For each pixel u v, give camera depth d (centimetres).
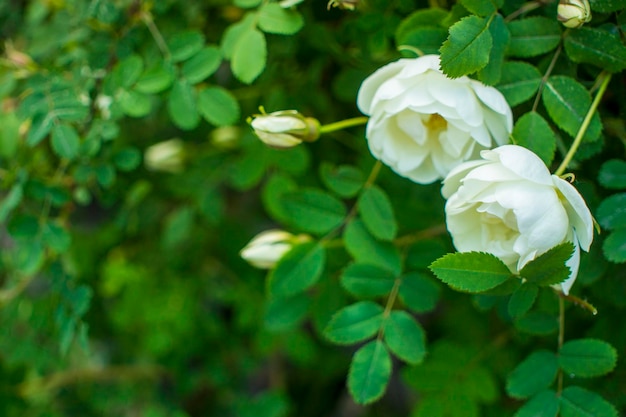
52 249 51
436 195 50
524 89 43
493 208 39
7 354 57
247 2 46
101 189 54
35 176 51
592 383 47
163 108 57
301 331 58
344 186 46
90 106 49
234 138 57
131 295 62
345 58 51
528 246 38
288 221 50
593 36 42
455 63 40
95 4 49
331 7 49
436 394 50
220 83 55
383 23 47
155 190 61
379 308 45
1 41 56
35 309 55
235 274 62
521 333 48
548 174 39
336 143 55
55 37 52
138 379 63
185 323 61
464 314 54
